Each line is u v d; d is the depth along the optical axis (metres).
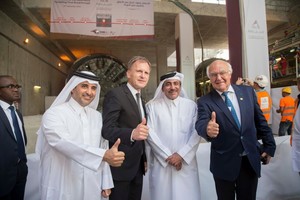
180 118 2.48
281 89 6.96
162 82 2.47
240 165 2.09
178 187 2.35
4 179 2.13
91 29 9.48
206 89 12.70
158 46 17.41
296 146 2.57
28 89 13.28
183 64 11.65
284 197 3.42
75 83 1.92
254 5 4.98
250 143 2.10
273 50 10.20
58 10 9.32
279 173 3.43
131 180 2.12
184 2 11.99
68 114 1.89
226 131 2.11
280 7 12.66
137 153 2.12
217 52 22.95
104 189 1.96
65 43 16.73
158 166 2.41
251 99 2.22
